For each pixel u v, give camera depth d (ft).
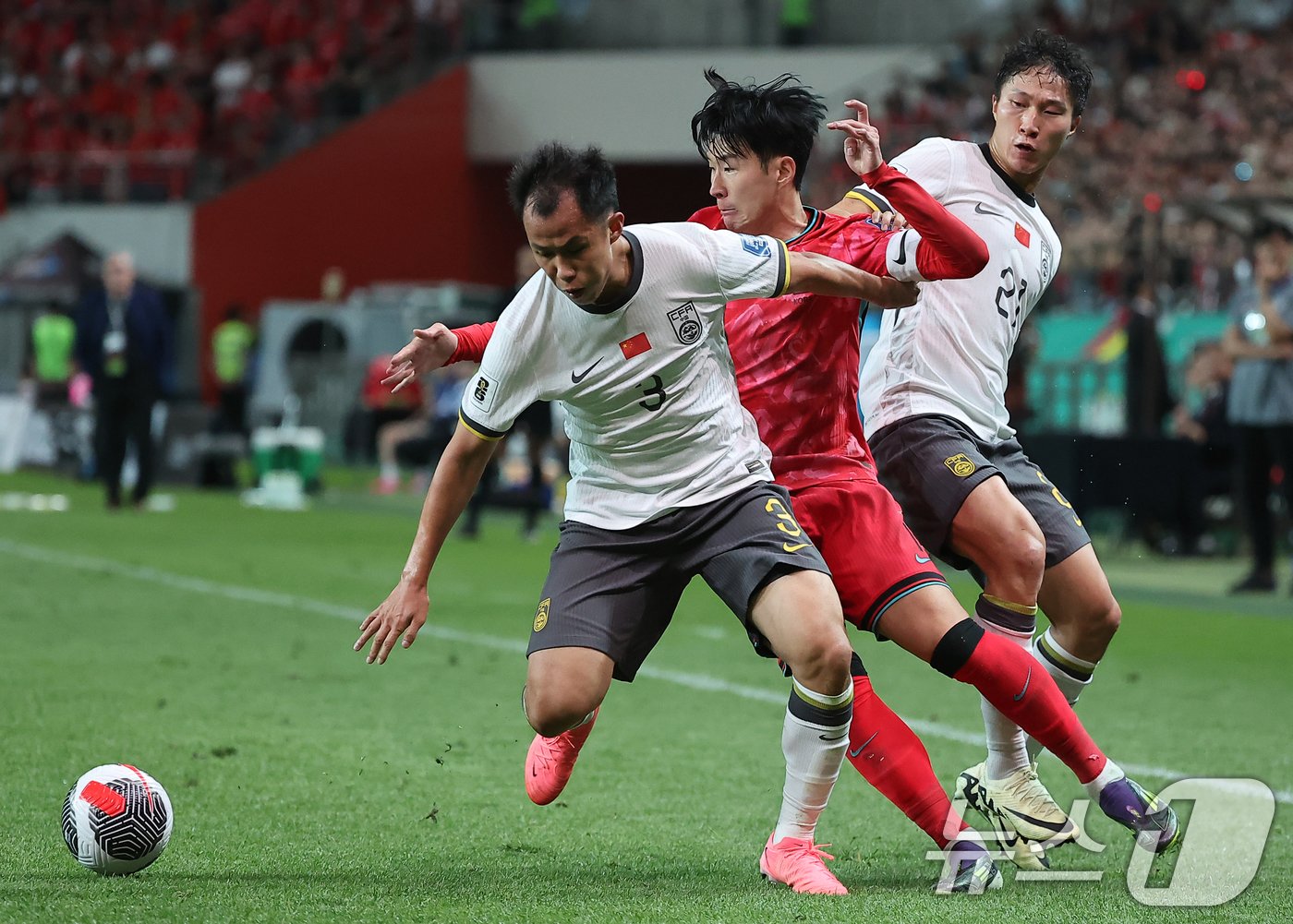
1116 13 283.18
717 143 52.70
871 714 50.80
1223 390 163.94
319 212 353.51
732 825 59.26
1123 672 99.76
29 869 49.70
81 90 378.53
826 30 331.77
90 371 197.36
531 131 352.49
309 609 119.14
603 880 50.29
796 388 53.26
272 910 44.32
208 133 368.27
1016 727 54.90
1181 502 163.53
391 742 73.10
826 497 52.80
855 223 53.01
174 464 245.86
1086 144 254.06
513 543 177.68
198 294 258.98
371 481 268.62
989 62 302.25
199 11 387.55
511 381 48.19
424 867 51.75
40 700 80.28
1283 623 123.95
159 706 79.66
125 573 137.49
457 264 361.30
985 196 58.44
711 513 49.14
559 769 53.83
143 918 43.09
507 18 360.48
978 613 55.83
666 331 47.62
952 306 57.88
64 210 353.72
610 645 49.24
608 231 45.39
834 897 47.29
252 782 64.23
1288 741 77.77
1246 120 253.85
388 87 360.28
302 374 305.32
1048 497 58.13
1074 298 228.43
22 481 243.40
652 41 345.72
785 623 47.96
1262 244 136.05
